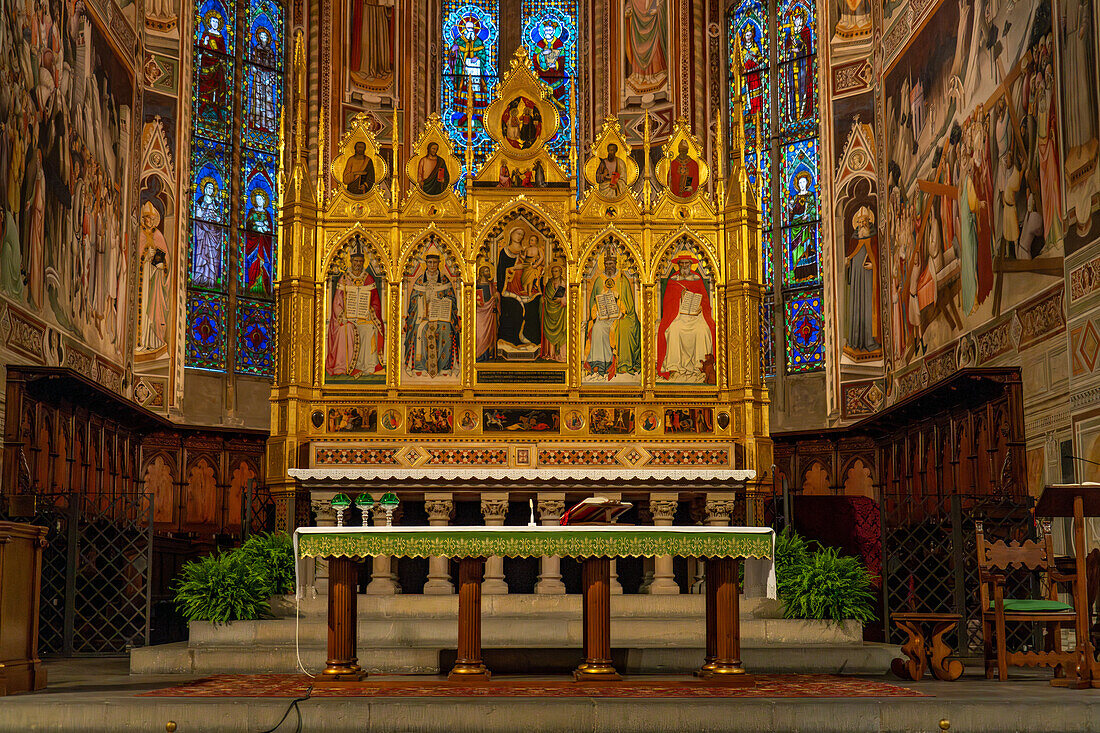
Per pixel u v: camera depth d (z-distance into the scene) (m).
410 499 14.88
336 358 15.00
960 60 17.78
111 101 20.34
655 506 14.49
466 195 15.34
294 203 15.02
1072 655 10.70
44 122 17.09
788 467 22.95
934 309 18.69
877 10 21.70
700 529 10.39
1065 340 14.20
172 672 12.03
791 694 9.64
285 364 14.84
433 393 14.96
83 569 16.12
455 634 12.59
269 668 12.02
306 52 25.58
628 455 14.83
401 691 9.81
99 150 19.66
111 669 12.98
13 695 9.74
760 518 14.81
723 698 9.33
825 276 22.52
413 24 26.33
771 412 23.34
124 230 20.91
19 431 15.69
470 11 27.02
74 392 17.33
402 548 10.37
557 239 15.28
